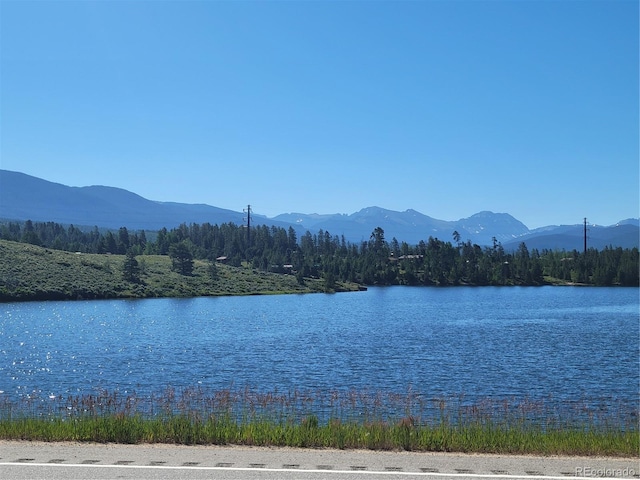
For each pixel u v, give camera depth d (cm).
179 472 1073
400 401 2645
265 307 11456
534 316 9619
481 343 6125
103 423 1466
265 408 2117
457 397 3303
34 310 9650
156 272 15450
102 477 1038
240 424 1695
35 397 3191
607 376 4122
